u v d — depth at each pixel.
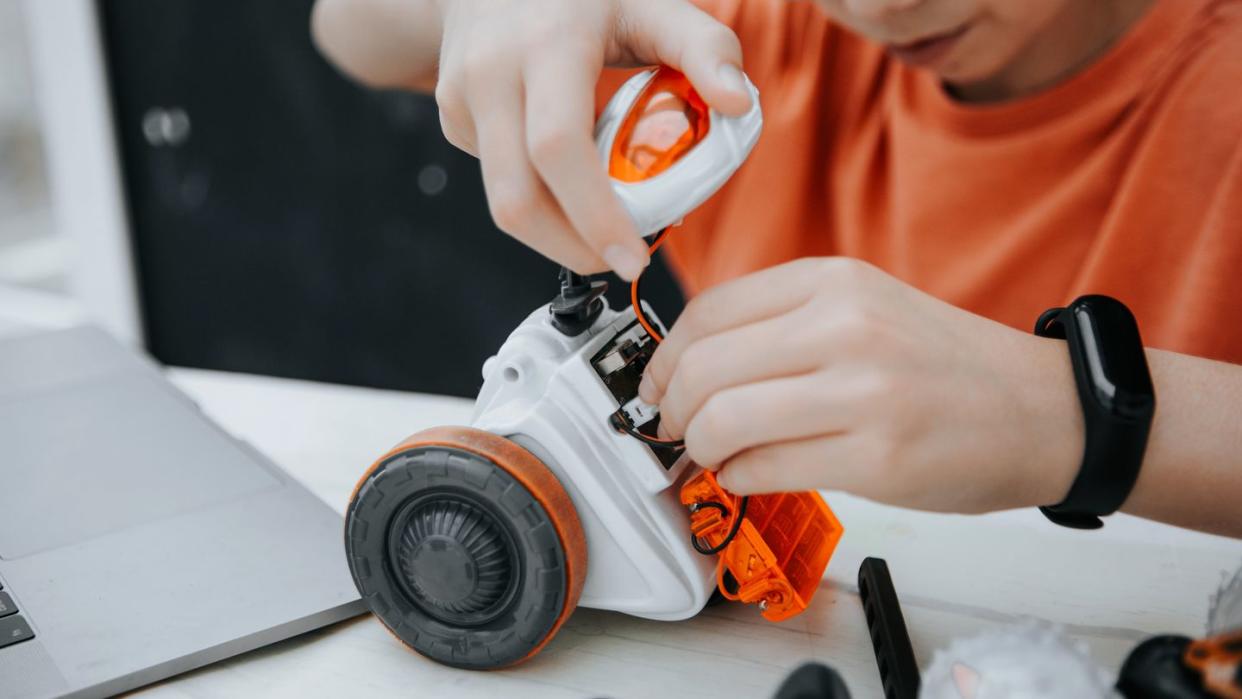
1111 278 0.92
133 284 1.85
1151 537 0.52
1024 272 0.97
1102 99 0.87
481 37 0.41
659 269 1.25
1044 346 0.41
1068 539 0.51
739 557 0.41
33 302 1.93
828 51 1.00
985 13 0.74
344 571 0.45
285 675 0.40
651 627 0.44
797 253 1.08
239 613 0.42
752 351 0.36
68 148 1.75
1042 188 0.93
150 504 0.50
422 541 0.39
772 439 0.36
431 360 1.65
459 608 0.39
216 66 1.62
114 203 1.78
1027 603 0.45
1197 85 0.84
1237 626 0.31
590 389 0.40
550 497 0.38
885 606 0.42
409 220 1.56
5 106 1.83
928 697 0.29
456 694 0.39
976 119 0.93
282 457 0.60
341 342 1.72
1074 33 0.85
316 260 1.67
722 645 0.42
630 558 0.40
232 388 0.72
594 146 0.36
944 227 0.99
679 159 0.36
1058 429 0.39
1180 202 0.88
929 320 0.38
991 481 0.38
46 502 0.50
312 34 1.51
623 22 0.42
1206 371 0.44
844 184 1.04
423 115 1.47
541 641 0.39
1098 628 0.43
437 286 1.58
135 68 1.69
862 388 0.34
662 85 0.38
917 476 0.36
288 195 1.64
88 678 0.38
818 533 0.44
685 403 0.38
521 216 0.38
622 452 0.40
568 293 0.42
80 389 0.64
